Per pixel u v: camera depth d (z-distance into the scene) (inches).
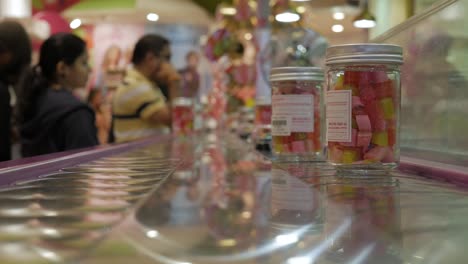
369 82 25.3
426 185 22.4
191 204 16.1
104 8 198.7
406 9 37.4
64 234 11.4
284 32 61.0
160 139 75.2
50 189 19.7
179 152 44.4
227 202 16.7
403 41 33.9
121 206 15.6
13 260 9.2
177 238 11.1
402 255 10.1
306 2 59.4
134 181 22.7
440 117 28.0
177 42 210.5
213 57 105.9
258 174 26.6
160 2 201.0
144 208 15.2
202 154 41.7
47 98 81.0
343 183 23.1
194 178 24.2
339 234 11.8
